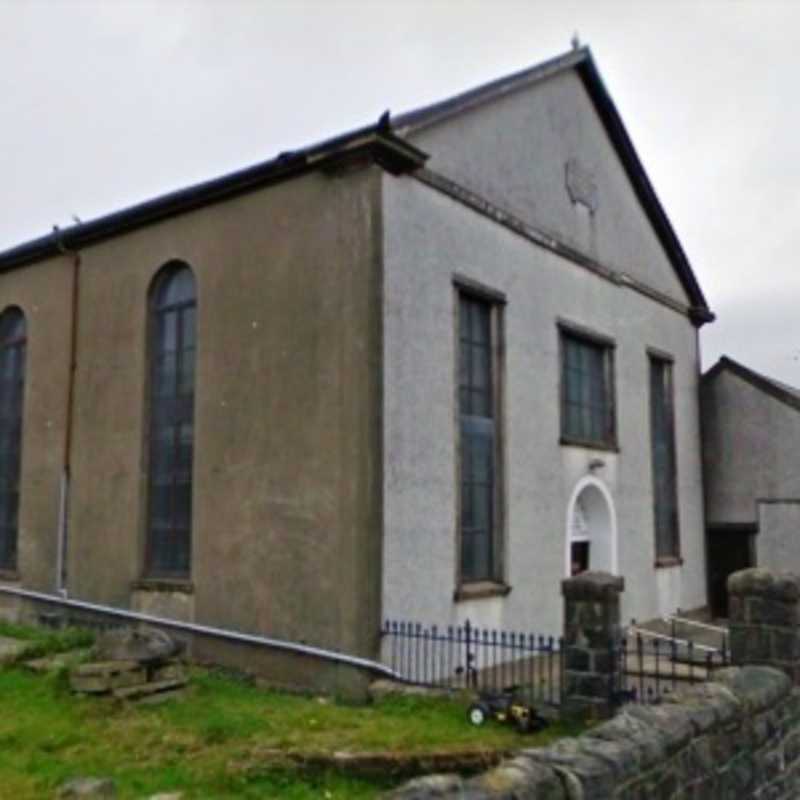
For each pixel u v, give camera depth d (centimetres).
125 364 1484
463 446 1334
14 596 1627
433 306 1271
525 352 1468
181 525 1380
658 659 1198
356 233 1194
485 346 1405
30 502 1627
